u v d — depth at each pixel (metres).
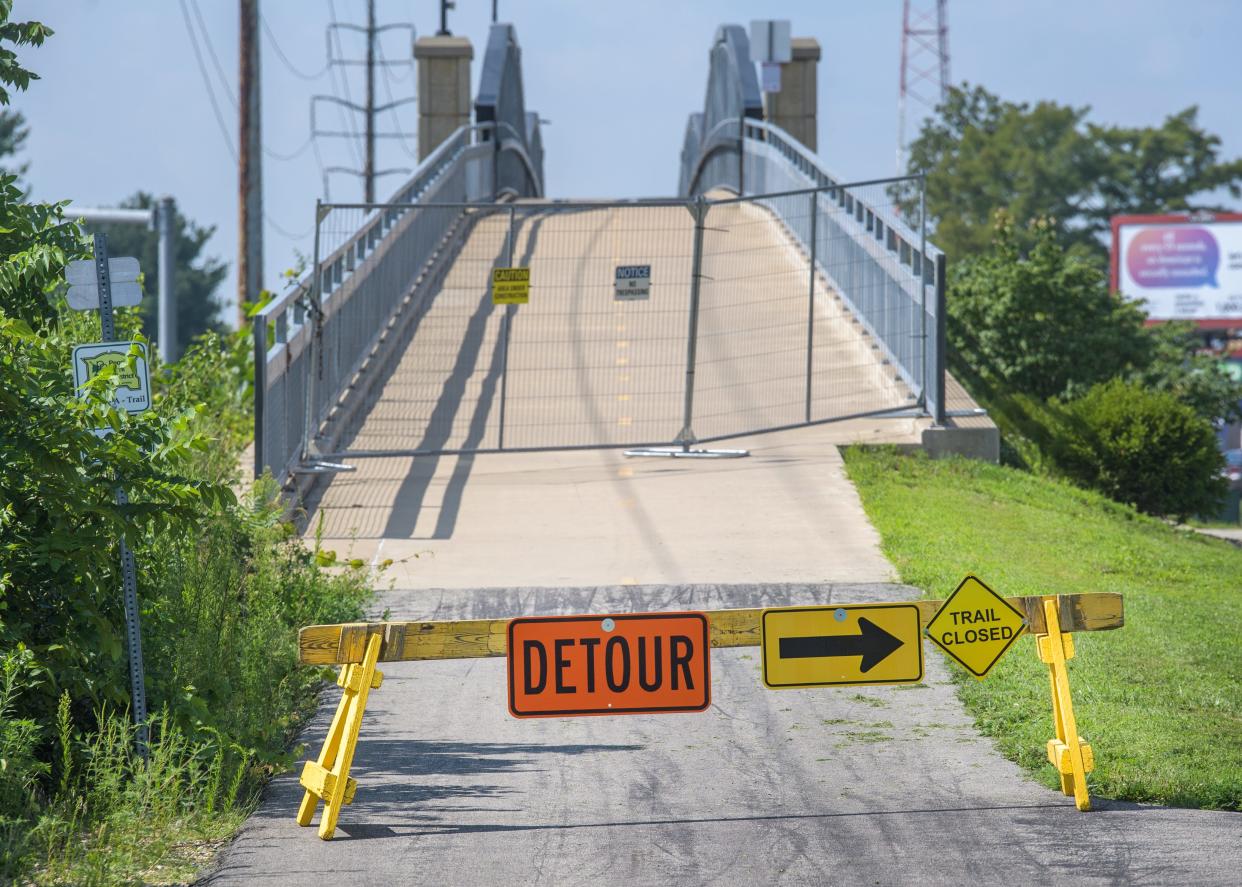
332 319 45.72
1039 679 25.08
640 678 19.33
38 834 17.48
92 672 20.77
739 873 16.95
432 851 17.75
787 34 100.69
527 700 19.19
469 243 66.25
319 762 18.72
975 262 75.62
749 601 30.45
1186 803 19.28
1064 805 19.30
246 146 70.88
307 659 18.92
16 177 22.47
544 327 52.38
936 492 41.25
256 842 18.11
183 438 19.70
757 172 87.31
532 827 18.61
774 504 39.28
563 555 34.88
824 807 19.33
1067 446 53.22
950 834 18.19
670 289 52.56
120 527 18.92
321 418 44.62
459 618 29.28
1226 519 120.06
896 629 19.69
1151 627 29.33
